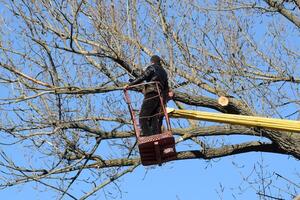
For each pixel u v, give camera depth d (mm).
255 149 27062
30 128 25031
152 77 20922
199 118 21469
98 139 26188
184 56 26594
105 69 26094
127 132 26547
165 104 21281
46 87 24938
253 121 21469
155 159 20703
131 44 25734
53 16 25188
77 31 25406
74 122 25516
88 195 25594
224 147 27094
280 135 25688
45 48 24938
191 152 27016
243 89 26406
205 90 26547
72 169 25688
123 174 26391
